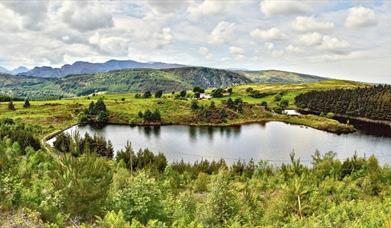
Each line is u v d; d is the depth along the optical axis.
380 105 178.75
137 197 18.14
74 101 187.00
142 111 165.12
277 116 171.38
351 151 105.31
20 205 16.70
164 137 123.94
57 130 124.94
